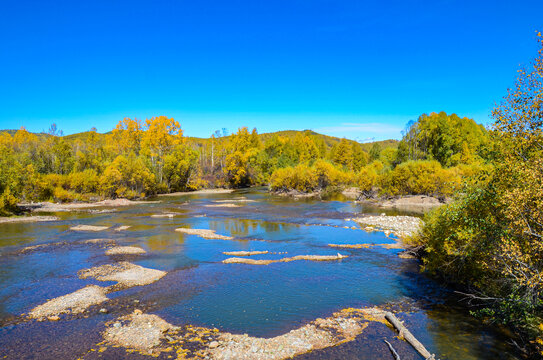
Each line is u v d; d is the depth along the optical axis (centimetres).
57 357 1217
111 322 1495
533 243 1066
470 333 1397
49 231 3588
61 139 8731
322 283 2019
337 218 4425
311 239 3222
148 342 1311
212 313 1600
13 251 2742
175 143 10119
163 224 4078
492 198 1316
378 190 6606
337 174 8088
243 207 5656
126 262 2439
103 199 6575
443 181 5625
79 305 1673
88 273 2184
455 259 1720
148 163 8444
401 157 9475
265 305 1697
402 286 1966
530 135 1120
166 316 1566
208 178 10444
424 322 1502
